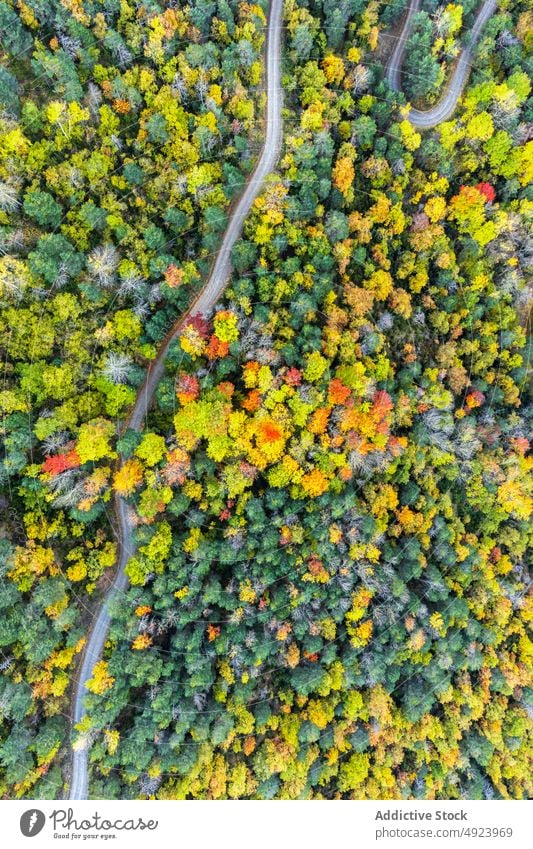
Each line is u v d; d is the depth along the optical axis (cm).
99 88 5150
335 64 5625
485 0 6012
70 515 5347
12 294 4891
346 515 5981
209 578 5728
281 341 5650
